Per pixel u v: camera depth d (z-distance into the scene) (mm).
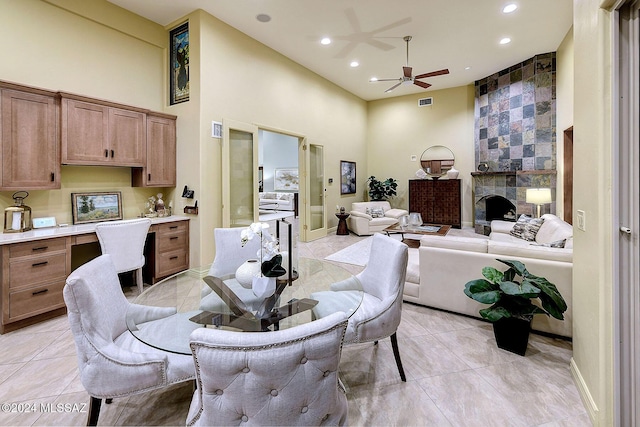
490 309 2330
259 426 993
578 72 1925
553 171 5738
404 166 8594
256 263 1938
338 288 2201
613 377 1529
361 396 1894
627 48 1483
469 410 1773
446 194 7836
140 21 4137
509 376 2074
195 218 4156
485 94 7062
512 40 5211
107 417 1729
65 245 3010
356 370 2162
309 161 6527
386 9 4203
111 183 3902
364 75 6828
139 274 3361
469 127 7707
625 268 1505
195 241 4168
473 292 2336
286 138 12359
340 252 5582
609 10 1521
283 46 5297
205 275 2529
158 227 3842
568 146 5270
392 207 8797
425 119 8250
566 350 2379
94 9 3678
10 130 2844
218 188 4363
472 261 2859
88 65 3670
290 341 962
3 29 3041
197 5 3975
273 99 5438
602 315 1577
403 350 2410
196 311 1870
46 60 3330
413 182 8227
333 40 5090
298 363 979
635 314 1484
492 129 6906
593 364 1699
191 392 1948
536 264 2551
